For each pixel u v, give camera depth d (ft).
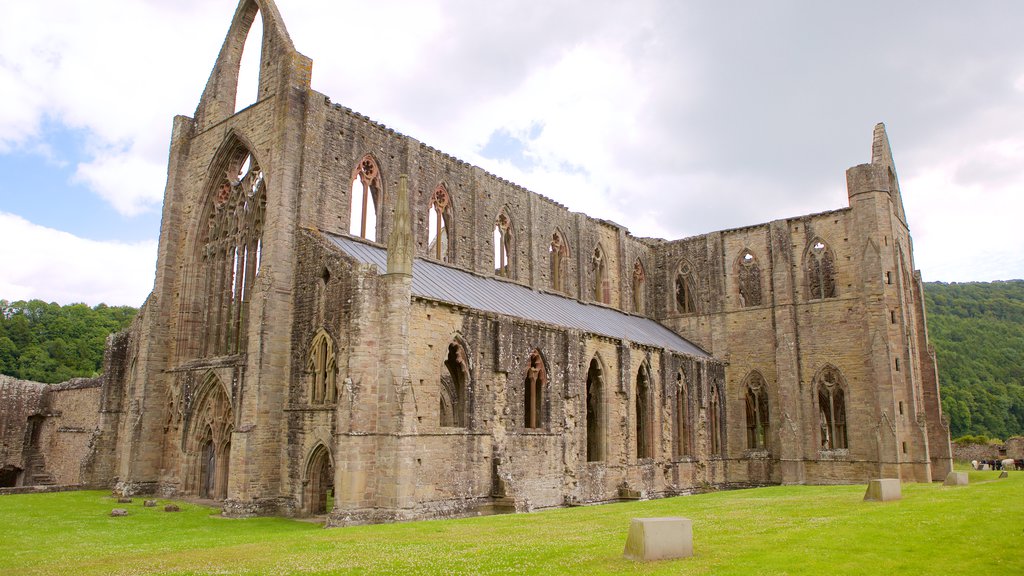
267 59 163.22
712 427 228.84
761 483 228.02
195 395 161.58
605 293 245.24
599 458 177.78
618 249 252.42
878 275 214.28
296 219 148.66
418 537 92.58
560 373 163.84
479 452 138.72
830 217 228.22
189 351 173.27
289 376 141.90
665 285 263.49
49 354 405.18
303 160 151.53
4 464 258.78
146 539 104.12
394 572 67.26
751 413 240.53
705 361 227.81
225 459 155.43
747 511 114.42
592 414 182.80
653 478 193.67
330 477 179.11
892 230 219.61
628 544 71.97
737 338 241.76
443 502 128.98
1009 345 498.28
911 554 71.31
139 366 172.55
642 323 245.45
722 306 246.47
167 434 169.99
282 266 144.77
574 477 161.58
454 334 138.51
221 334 169.17
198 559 77.56
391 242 130.21
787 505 122.72
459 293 155.94
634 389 192.24
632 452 185.37
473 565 69.72
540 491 151.64
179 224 181.88
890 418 205.36
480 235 197.06
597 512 124.98
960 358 477.36
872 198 219.20
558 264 230.48
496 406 144.25
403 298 127.44
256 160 164.14
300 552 81.00
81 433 250.57
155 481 168.45
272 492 137.59
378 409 124.06
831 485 202.49
